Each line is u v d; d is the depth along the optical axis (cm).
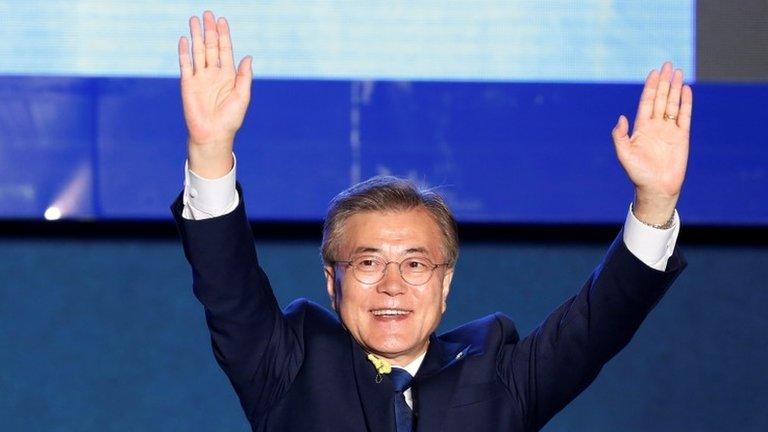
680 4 1268
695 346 1336
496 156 1298
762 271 1352
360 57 1284
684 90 594
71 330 1330
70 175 1311
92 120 1306
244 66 573
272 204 1305
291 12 1269
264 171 1302
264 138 1298
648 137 592
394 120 1290
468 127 1292
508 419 605
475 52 1281
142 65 1292
